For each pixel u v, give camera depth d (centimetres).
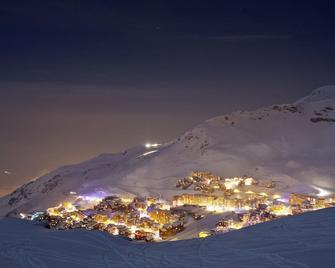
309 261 1507
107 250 1792
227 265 1549
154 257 1691
